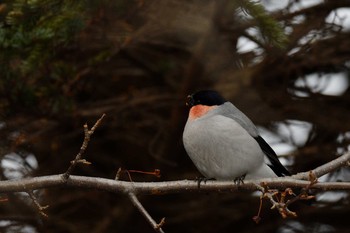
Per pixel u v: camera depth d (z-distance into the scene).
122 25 9.22
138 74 12.75
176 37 11.20
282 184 7.14
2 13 8.45
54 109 10.23
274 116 12.77
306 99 12.87
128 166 13.82
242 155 8.40
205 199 13.09
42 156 13.16
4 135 10.84
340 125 12.85
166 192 7.09
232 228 13.89
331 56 12.01
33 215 12.37
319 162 13.34
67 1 7.83
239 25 10.51
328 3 11.22
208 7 9.85
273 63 11.95
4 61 8.66
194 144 8.57
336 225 13.73
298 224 13.78
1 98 9.80
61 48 9.01
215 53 11.51
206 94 9.02
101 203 13.24
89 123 12.41
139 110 12.49
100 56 10.02
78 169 13.89
